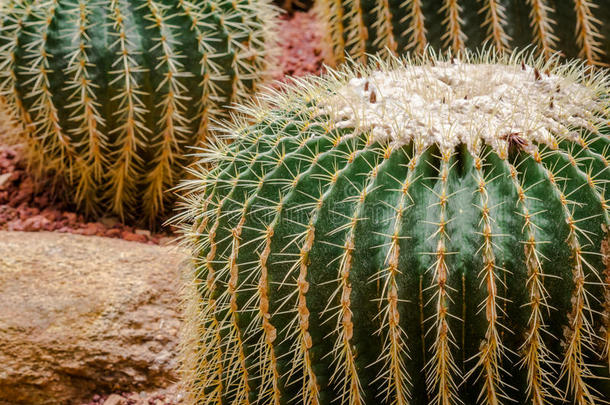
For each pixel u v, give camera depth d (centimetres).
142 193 167
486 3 162
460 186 124
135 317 150
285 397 129
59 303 149
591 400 123
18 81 159
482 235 123
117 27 157
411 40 166
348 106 129
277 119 132
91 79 158
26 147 167
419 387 126
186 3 158
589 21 164
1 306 149
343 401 126
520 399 125
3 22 159
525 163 124
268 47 171
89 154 161
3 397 146
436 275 123
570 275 122
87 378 148
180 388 145
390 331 123
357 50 170
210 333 132
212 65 160
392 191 124
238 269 128
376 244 124
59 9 158
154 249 158
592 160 125
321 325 126
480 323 123
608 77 133
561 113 127
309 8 229
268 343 127
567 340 123
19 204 171
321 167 126
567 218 122
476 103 128
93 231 165
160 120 160
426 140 125
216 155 133
